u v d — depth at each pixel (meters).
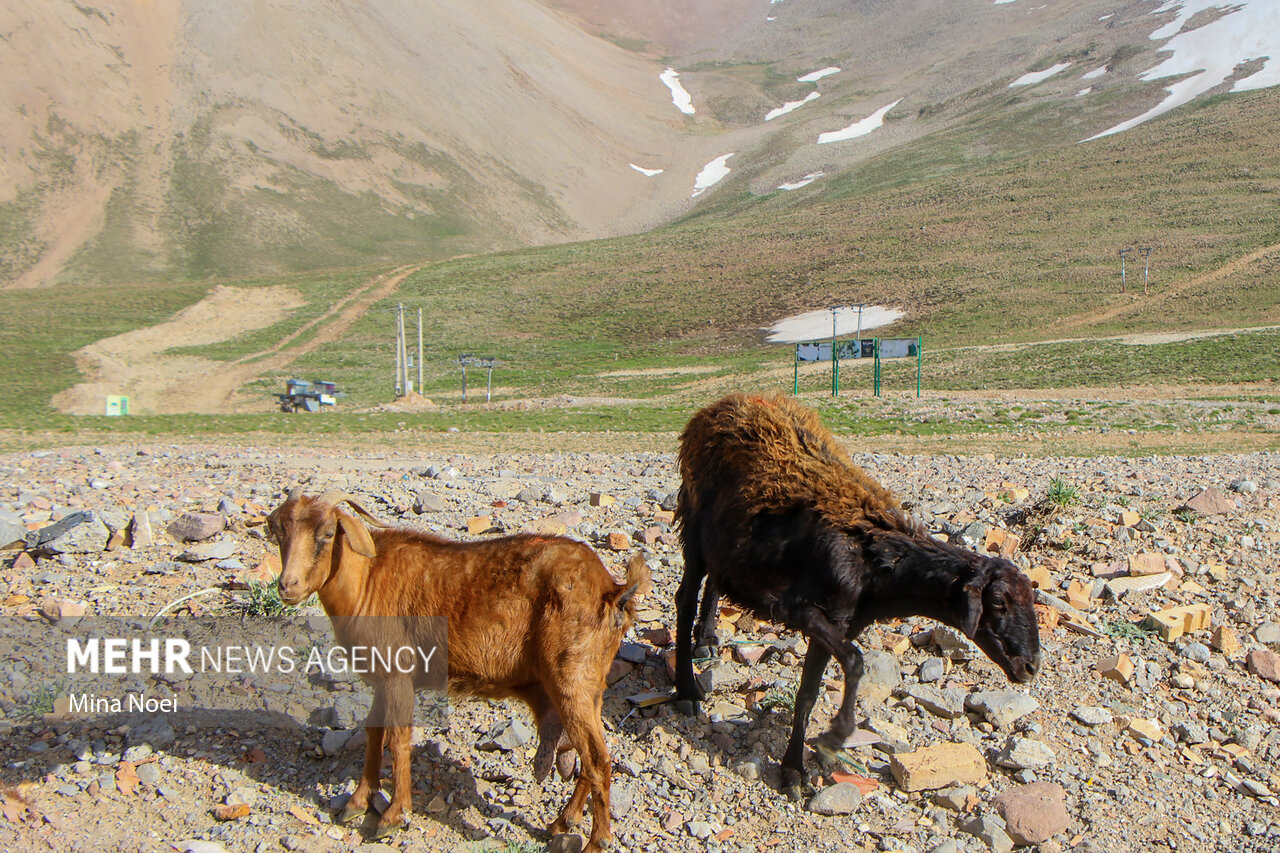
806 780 5.73
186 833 5.01
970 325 81.69
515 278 123.62
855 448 26.42
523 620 4.93
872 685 6.75
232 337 93.75
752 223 140.88
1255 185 106.38
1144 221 102.94
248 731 5.94
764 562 5.69
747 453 6.01
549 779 5.67
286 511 4.77
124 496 10.94
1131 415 36.09
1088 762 6.11
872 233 119.69
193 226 170.38
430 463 17.53
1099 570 8.76
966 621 5.05
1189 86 174.25
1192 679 7.05
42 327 93.56
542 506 10.96
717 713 6.41
